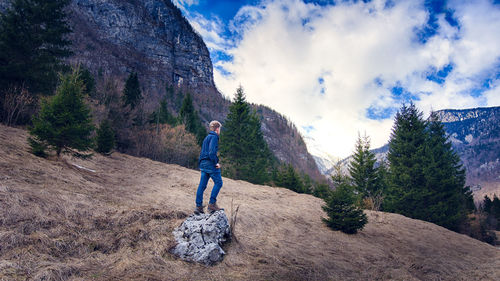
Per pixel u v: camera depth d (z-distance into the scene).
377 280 4.05
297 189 23.73
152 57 169.25
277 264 3.68
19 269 2.07
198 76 193.00
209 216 3.87
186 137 30.27
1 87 15.41
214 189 4.18
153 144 27.73
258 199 9.16
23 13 17.78
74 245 2.71
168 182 8.98
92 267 2.44
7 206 2.91
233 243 3.95
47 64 18.39
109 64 115.69
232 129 30.45
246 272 3.18
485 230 21.48
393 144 21.75
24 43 16.69
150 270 2.64
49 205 3.34
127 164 11.75
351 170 24.31
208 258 3.19
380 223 9.18
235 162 29.42
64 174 5.39
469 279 5.02
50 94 17.52
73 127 6.98
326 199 7.52
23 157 5.70
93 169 8.29
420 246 7.01
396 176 20.45
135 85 32.34
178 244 3.32
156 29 184.62
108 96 26.14
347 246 5.64
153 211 4.18
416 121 21.25
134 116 27.31
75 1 153.88
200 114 122.31
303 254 4.47
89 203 3.92
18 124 15.26
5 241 2.35
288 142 185.12
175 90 145.88
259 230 5.30
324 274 3.79
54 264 2.27
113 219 3.56
